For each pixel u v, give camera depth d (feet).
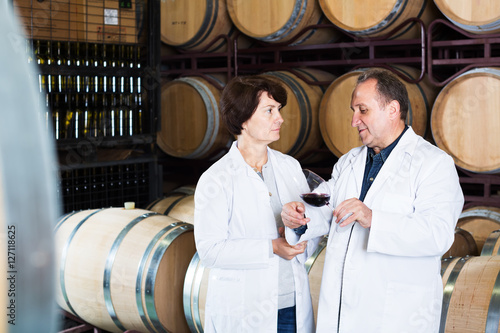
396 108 7.41
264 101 7.55
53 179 1.16
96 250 11.86
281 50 21.16
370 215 6.82
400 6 17.74
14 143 1.01
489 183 17.29
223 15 21.90
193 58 22.75
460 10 16.88
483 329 8.45
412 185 7.23
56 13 17.12
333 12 19.08
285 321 7.64
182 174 25.35
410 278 7.11
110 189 20.07
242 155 7.97
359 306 7.19
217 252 7.25
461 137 17.30
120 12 18.72
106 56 19.27
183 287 11.44
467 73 16.97
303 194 7.29
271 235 7.59
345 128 19.13
